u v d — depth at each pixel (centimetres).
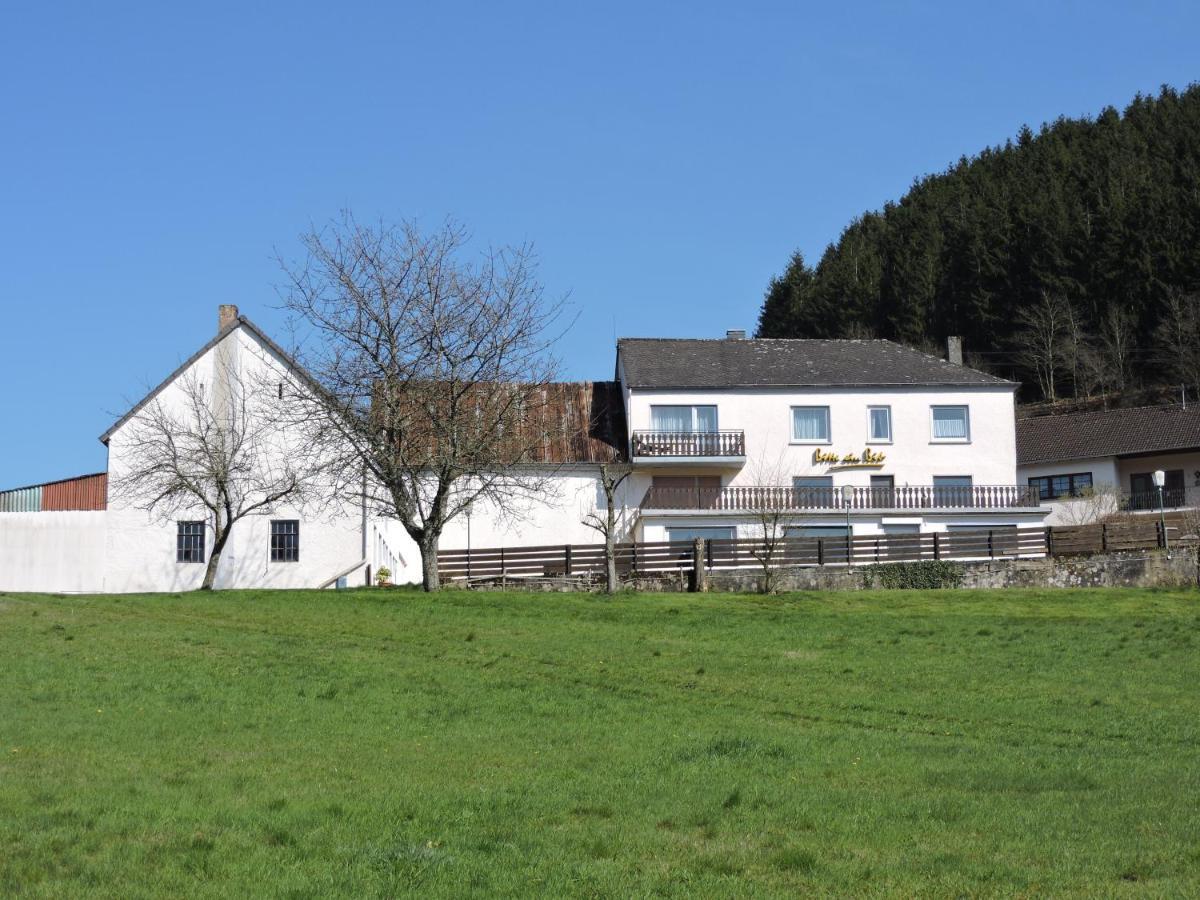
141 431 5088
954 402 6109
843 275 12056
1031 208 11319
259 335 5156
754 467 5947
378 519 5250
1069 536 5072
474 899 1200
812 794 1645
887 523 5881
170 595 4069
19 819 1471
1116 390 10344
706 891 1230
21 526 5047
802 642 3222
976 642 3259
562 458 5869
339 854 1348
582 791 1659
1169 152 12388
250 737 2020
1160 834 1434
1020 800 1623
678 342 6462
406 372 4281
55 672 2586
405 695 2412
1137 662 2952
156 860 1322
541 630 3353
